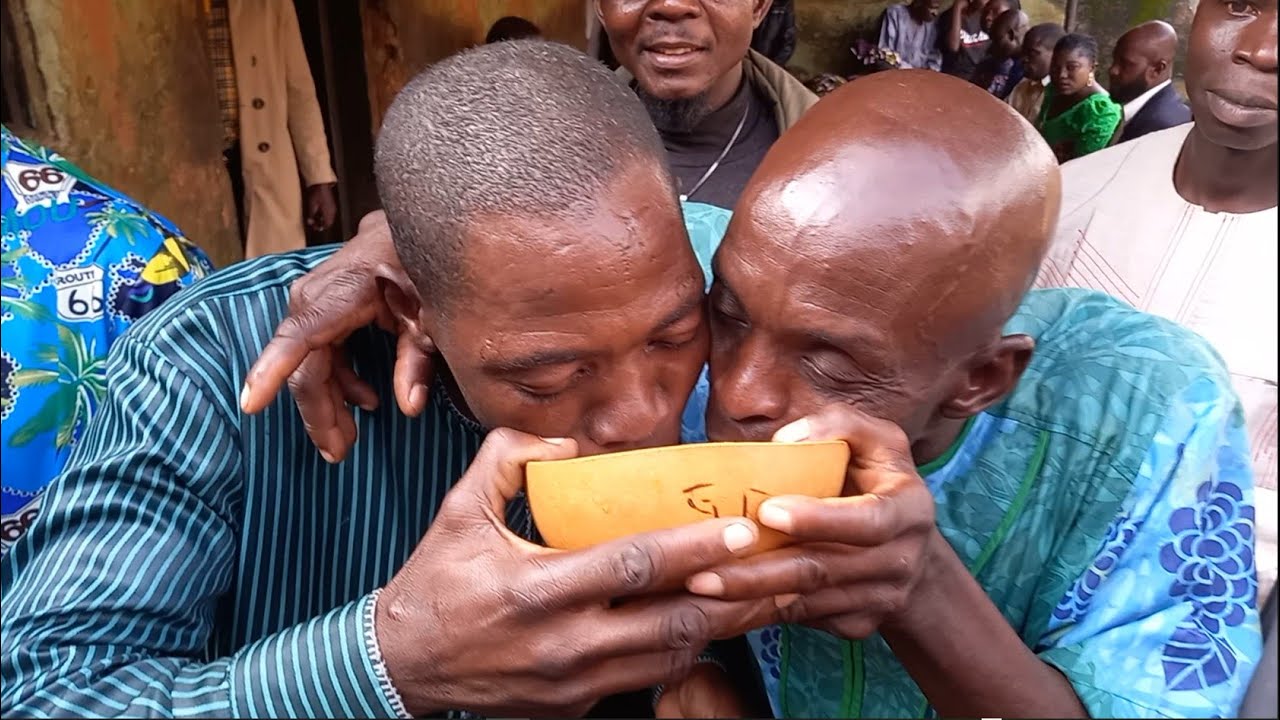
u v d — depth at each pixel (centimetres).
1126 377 53
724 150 111
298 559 61
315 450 60
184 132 141
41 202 69
